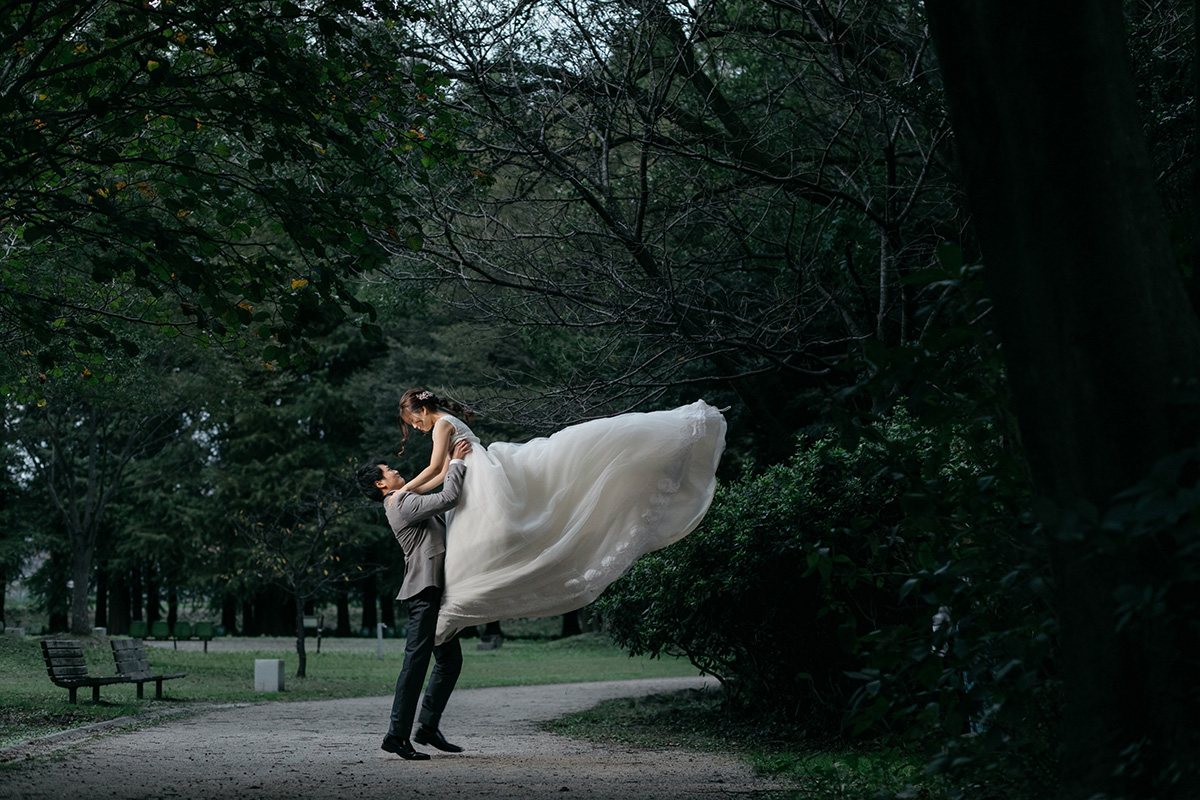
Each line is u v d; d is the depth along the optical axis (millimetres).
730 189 12922
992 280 3648
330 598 51594
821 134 13820
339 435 49500
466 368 35156
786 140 14281
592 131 11820
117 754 7602
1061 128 3430
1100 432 3334
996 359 3994
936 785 4887
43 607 50469
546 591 6801
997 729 3957
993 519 4238
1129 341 3326
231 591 45375
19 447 37031
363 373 48062
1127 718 3355
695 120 12961
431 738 8070
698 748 9094
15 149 6359
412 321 44312
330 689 17984
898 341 13312
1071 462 3393
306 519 41781
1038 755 4152
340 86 7105
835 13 13320
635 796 5762
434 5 10344
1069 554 3465
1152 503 2662
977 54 3611
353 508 24734
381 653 32062
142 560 45344
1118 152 3424
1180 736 3203
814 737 9547
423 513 7160
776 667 10398
